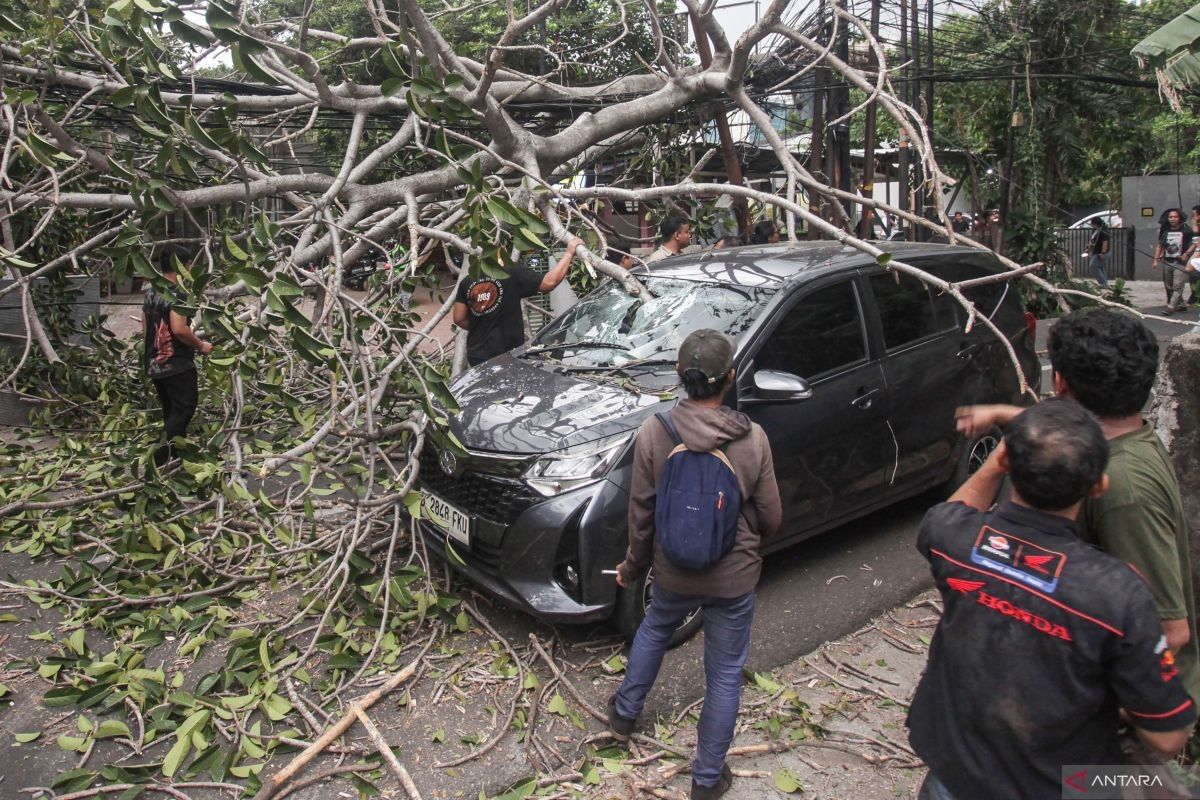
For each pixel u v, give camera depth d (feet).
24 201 18.74
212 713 10.85
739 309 14.23
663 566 9.48
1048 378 28.71
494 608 13.65
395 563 14.75
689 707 11.39
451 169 19.16
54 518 16.69
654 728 11.00
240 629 12.76
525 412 13.08
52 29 15.78
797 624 13.51
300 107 20.27
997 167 52.95
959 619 6.06
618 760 10.29
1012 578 5.82
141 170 15.06
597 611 11.78
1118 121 52.49
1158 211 67.62
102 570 15.06
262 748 10.39
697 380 9.20
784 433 13.50
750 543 9.35
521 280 18.15
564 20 30.68
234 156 13.80
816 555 15.97
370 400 12.81
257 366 14.87
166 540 14.19
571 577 11.79
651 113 21.57
